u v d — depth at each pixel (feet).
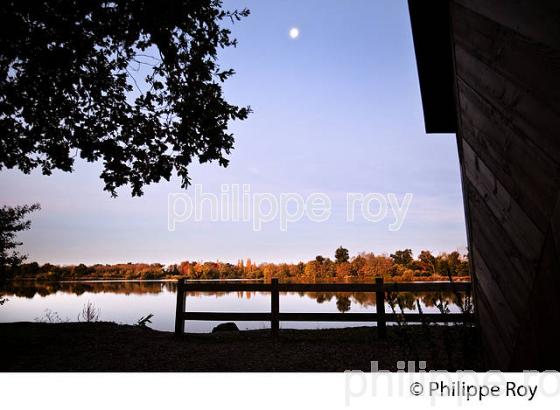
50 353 18.49
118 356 17.99
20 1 16.29
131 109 22.97
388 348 19.06
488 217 8.47
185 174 23.29
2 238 28.78
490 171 7.86
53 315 33.55
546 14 4.64
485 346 9.66
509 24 5.90
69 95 21.40
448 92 14.44
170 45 20.86
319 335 23.32
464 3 8.30
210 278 254.27
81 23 18.66
